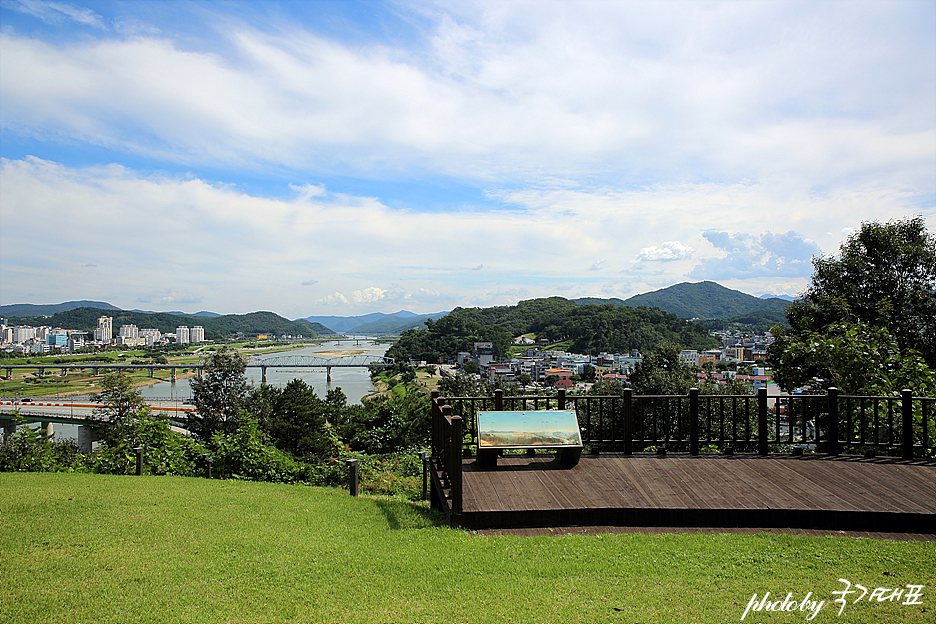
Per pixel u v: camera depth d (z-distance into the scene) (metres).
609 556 4.59
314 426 29.36
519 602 3.75
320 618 3.61
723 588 3.94
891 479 6.30
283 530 5.81
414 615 3.59
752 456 7.29
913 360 10.72
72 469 11.62
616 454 7.50
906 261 17.94
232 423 33.09
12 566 4.65
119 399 29.22
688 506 5.45
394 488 9.71
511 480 6.37
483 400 8.20
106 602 3.89
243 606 3.82
